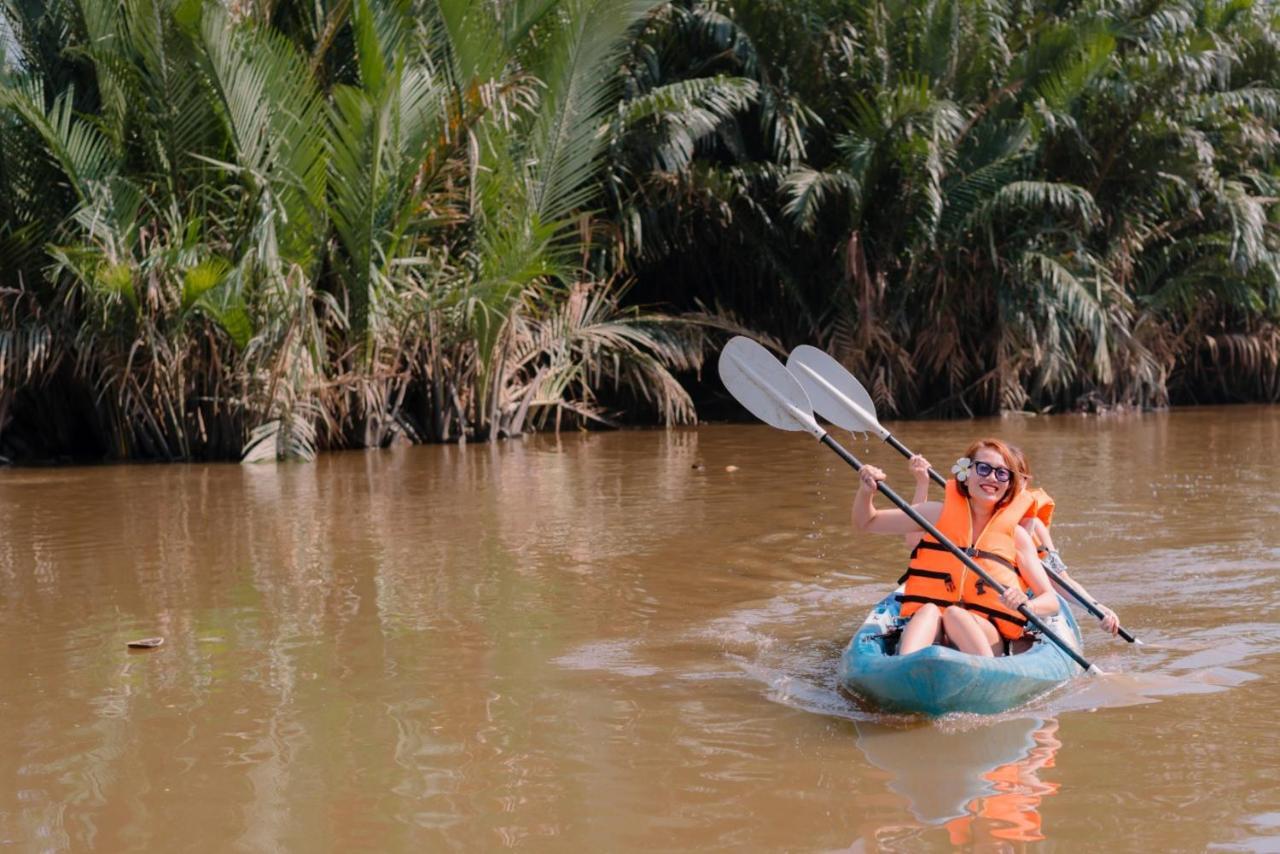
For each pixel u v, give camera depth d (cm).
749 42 1917
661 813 430
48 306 1459
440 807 438
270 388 1424
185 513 1058
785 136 1878
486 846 407
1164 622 667
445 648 636
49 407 1527
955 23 1917
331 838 415
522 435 1712
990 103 1897
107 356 1409
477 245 1566
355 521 1006
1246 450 1444
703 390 2150
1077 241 1983
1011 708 534
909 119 1831
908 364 1980
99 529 984
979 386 2039
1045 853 394
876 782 453
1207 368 2359
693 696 557
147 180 1455
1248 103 2089
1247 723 507
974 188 1923
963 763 470
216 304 1368
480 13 1489
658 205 1925
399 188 1471
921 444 1560
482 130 1512
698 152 2058
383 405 1556
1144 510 1006
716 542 899
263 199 1415
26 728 522
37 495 1183
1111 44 1877
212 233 1459
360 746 498
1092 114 2009
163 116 1420
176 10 1336
